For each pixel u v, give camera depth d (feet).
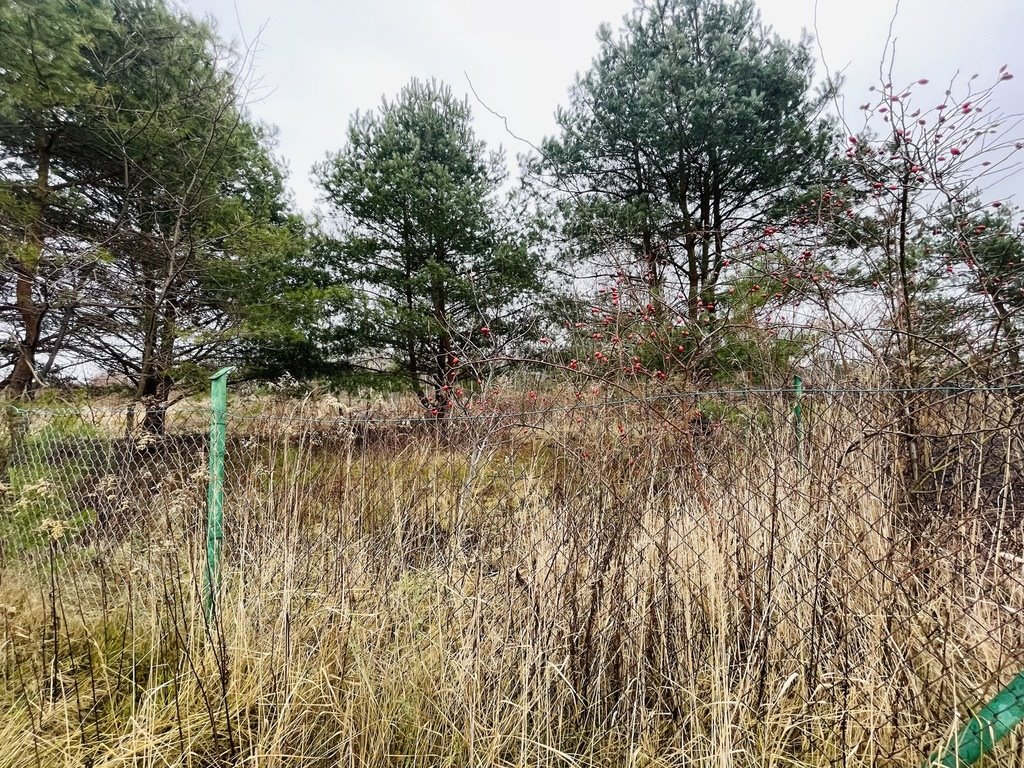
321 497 8.54
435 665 6.85
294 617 7.25
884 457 6.91
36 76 16.96
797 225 12.24
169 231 22.03
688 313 14.88
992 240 10.33
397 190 29.43
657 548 6.61
